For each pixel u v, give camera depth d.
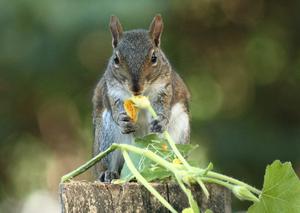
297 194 5.13
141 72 8.43
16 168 16.62
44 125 16.42
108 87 8.91
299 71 16.81
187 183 5.23
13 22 13.29
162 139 6.08
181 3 15.48
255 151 14.83
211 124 15.56
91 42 14.15
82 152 16.75
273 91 16.84
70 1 12.86
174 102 9.27
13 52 13.62
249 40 17.05
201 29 16.69
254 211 5.22
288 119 16.50
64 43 13.26
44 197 16.80
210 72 16.83
